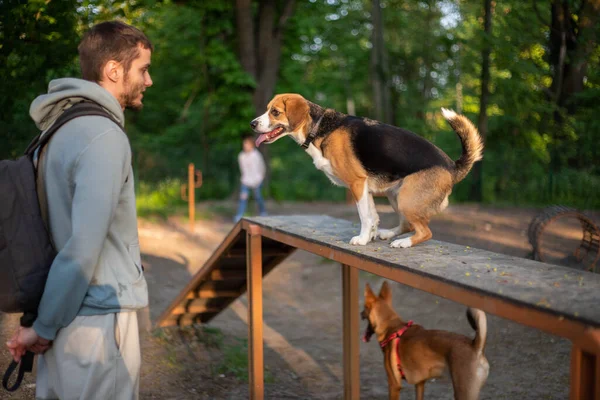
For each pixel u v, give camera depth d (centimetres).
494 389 459
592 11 866
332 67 2475
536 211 1052
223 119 1678
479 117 1351
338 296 782
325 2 1800
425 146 305
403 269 243
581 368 160
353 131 316
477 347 354
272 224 396
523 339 554
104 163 187
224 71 1584
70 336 191
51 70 605
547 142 1132
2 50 520
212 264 483
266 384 493
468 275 221
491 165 1384
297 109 326
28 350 197
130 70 215
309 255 988
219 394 448
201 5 1512
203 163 1931
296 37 1681
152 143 1884
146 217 1216
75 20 574
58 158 192
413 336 397
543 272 228
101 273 197
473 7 1420
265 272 539
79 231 179
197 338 570
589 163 995
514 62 1035
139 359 211
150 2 873
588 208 966
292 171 2344
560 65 945
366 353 585
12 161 201
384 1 2228
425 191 295
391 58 2169
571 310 165
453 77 2206
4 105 543
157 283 782
